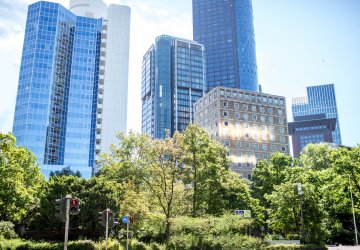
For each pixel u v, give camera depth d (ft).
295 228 161.79
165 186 151.94
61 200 57.67
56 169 452.76
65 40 529.86
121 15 578.66
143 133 160.97
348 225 225.76
